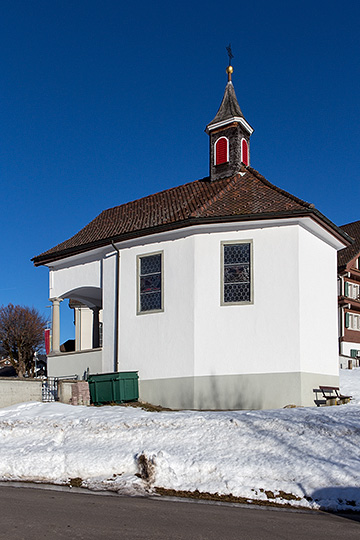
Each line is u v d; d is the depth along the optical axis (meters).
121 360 19.08
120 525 7.14
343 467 9.73
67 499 8.93
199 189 21.44
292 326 16.80
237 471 10.07
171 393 17.69
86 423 13.26
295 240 17.19
